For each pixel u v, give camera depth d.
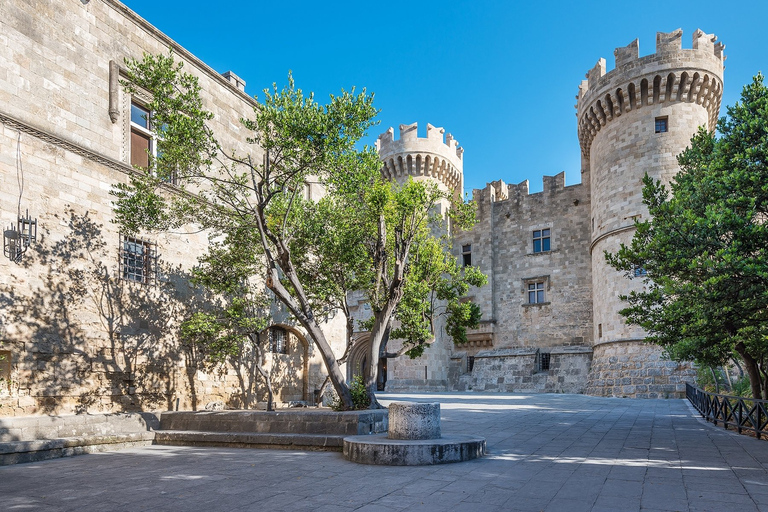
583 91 38.44
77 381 13.18
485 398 30.36
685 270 12.93
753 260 11.43
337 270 16.80
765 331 12.94
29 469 9.86
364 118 12.69
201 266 17.39
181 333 16.30
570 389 37.22
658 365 30.38
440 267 18.94
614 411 20.73
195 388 16.55
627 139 33.47
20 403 11.86
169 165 13.38
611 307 33.09
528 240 42.91
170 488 7.85
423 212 16.77
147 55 12.65
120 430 13.31
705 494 6.89
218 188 15.79
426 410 10.41
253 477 8.57
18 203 12.28
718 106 33.94
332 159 12.91
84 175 13.94
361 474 8.62
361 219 16.05
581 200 40.94
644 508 6.23
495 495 6.98
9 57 12.43
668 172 31.75
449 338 44.53
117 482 8.43
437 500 6.77
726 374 27.42
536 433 13.81
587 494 6.96
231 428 13.44
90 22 14.59
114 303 14.39
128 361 14.59
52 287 12.84
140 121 16.33
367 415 12.47
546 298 41.25
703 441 12.02
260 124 12.77
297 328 20.73
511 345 42.09
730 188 13.13
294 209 15.88
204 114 12.96
